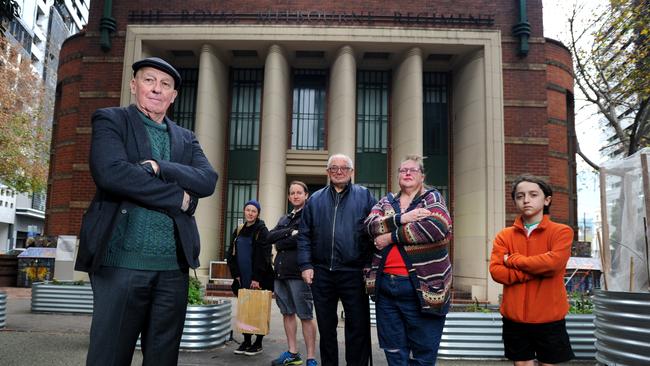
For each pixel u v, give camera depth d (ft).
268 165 40.60
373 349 18.93
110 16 41.19
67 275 38.99
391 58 44.55
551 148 42.73
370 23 41.11
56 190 44.14
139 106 7.21
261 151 41.47
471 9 41.37
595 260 37.73
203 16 41.04
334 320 12.60
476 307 19.54
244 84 47.47
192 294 19.26
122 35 41.52
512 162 39.47
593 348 16.66
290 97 46.93
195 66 46.91
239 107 47.16
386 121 46.80
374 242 11.39
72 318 24.18
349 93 40.91
